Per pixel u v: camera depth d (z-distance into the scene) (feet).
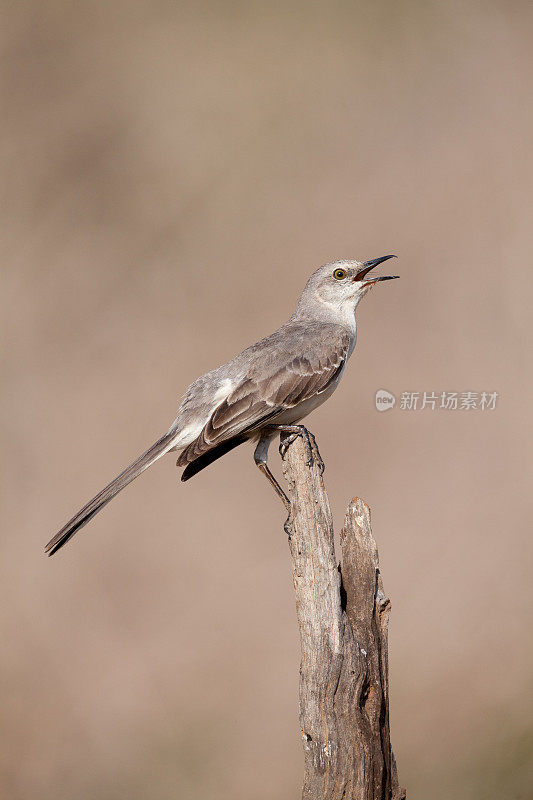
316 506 27.71
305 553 27.55
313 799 26.86
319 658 26.89
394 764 27.84
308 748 26.99
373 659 27.14
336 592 27.25
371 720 26.99
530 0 84.74
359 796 26.55
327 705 26.66
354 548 27.68
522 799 44.42
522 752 46.57
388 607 27.68
